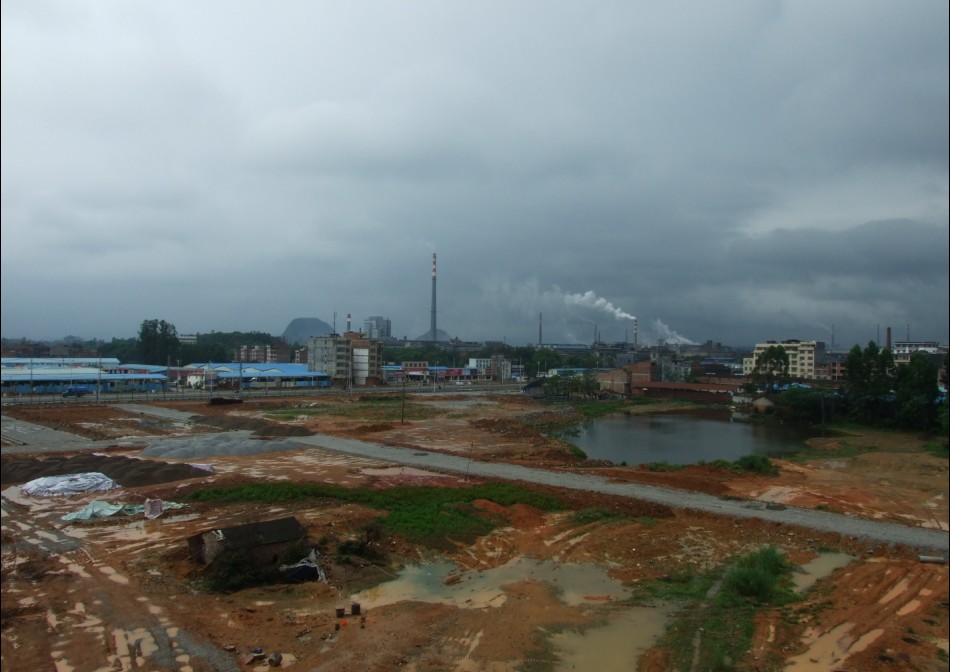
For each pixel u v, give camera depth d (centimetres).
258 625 1956
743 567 2409
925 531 3003
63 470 4000
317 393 11750
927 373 7900
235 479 3984
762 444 7150
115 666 1691
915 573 2462
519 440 6519
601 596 2270
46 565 2436
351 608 2084
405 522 3033
